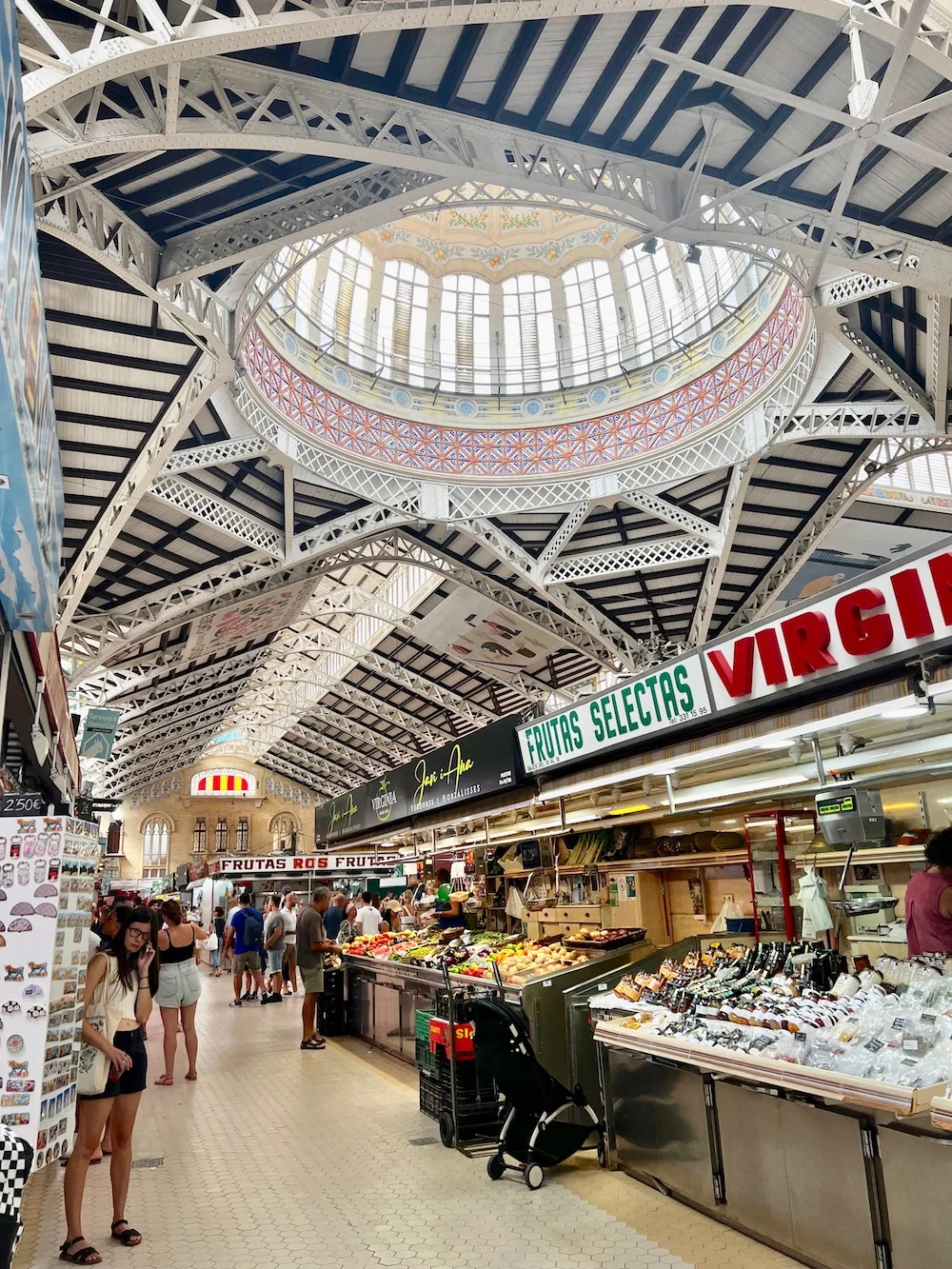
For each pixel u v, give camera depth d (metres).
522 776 7.17
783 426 15.12
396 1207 4.57
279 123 7.70
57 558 4.48
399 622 25.92
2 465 2.95
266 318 15.77
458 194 19.78
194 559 17.27
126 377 11.45
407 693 34.28
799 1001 4.18
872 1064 3.40
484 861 10.68
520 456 19.31
